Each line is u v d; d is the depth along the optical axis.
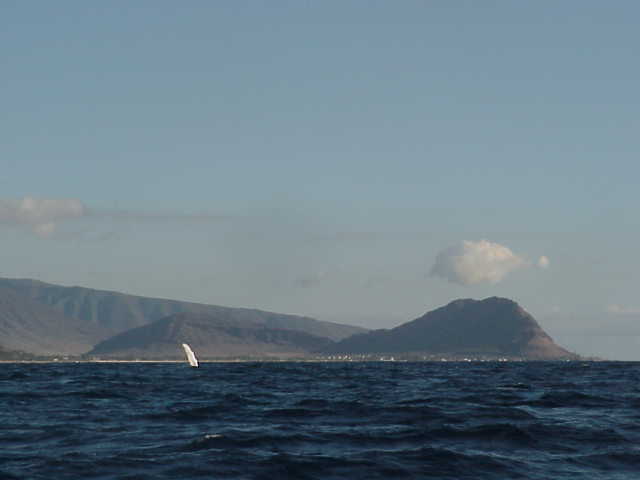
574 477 35.66
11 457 40.31
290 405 72.88
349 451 42.00
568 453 41.75
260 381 145.75
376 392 101.50
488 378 165.50
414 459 38.88
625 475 36.38
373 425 55.25
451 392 100.06
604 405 73.19
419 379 160.12
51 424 56.19
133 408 71.06
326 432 49.50
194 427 54.28
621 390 102.25
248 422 57.94
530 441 45.34
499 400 80.56
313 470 36.41
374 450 42.19
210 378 164.88
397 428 52.56
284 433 48.69
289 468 36.59
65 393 95.06
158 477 34.88
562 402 76.00
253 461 38.09
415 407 68.38
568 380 147.00
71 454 40.47
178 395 92.69
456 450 42.06
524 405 72.94
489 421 57.34
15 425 55.56
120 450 42.31
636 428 52.25
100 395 91.50
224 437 46.31
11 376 183.88
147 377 173.12
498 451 42.28
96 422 57.91
